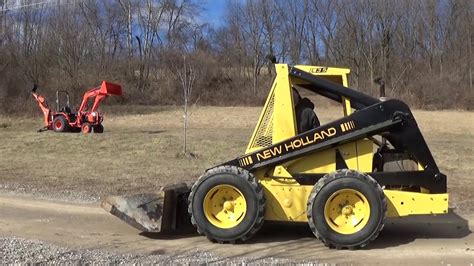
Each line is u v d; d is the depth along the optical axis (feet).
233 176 24.45
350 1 177.68
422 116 118.83
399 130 24.76
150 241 25.36
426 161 24.86
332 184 23.61
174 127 102.63
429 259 22.50
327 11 181.98
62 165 53.88
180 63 168.96
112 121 115.24
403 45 176.14
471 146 68.85
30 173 48.57
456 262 22.11
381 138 25.96
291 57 185.88
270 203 25.11
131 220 25.70
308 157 25.21
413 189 25.36
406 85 159.84
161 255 22.89
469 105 142.10
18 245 24.18
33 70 157.79
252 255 22.90
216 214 24.95
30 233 27.02
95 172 49.03
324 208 23.65
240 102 163.32
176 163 55.16
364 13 176.45
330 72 26.76
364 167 25.12
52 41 166.20
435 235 26.66
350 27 177.99
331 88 25.20
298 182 25.16
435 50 174.29
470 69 157.07
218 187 24.61
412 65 171.63
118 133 84.28
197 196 24.75
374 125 24.57
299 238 25.81
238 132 89.97
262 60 183.42
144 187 41.22
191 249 23.86
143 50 178.91
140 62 175.42
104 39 177.17
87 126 86.74
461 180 44.21
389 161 25.38
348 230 23.72
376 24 175.73
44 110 89.97
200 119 116.06
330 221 23.86
